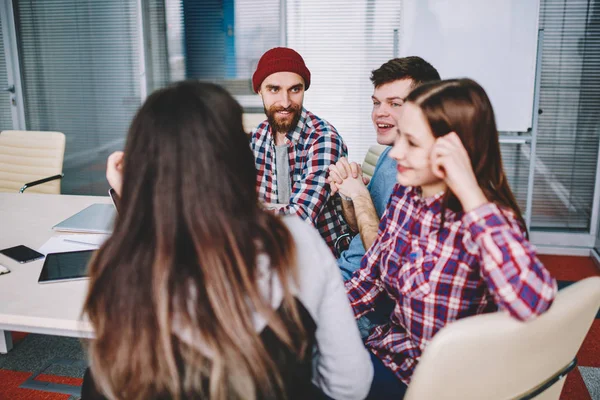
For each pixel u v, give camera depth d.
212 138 0.73
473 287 0.99
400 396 1.13
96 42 4.04
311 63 3.81
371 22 3.70
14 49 4.17
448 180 0.90
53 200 2.25
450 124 0.93
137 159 0.74
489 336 0.80
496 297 0.84
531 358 0.88
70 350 2.42
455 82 0.97
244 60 3.88
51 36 4.11
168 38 3.93
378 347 1.20
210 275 0.71
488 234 0.85
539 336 0.86
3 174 3.04
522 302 0.81
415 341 1.09
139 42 3.96
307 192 1.73
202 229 0.72
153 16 3.91
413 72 1.54
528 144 3.61
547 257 3.68
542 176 3.67
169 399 0.75
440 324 1.03
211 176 0.73
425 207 1.05
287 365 0.78
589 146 3.59
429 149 0.96
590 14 3.41
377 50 3.74
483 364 0.83
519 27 3.23
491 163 0.97
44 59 4.16
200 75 3.95
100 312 0.76
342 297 0.86
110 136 4.20
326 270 0.83
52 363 2.29
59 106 4.22
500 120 3.37
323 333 0.86
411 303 1.06
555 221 3.73
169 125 0.73
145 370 0.73
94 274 0.77
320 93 3.86
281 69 1.74
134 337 0.73
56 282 1.38
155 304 0.72
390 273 1.15
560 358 0.95
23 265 1.50
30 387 2.12
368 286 1.27
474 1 3.24
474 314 1.02
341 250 1.86
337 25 3.74
